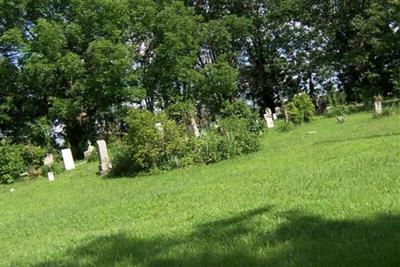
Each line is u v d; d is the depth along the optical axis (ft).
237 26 175.32
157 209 38.34
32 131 141.59
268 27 184.55
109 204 46.57
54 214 48.26
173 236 26.43
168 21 154.92
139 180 65.57
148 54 162.40
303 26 174.81
